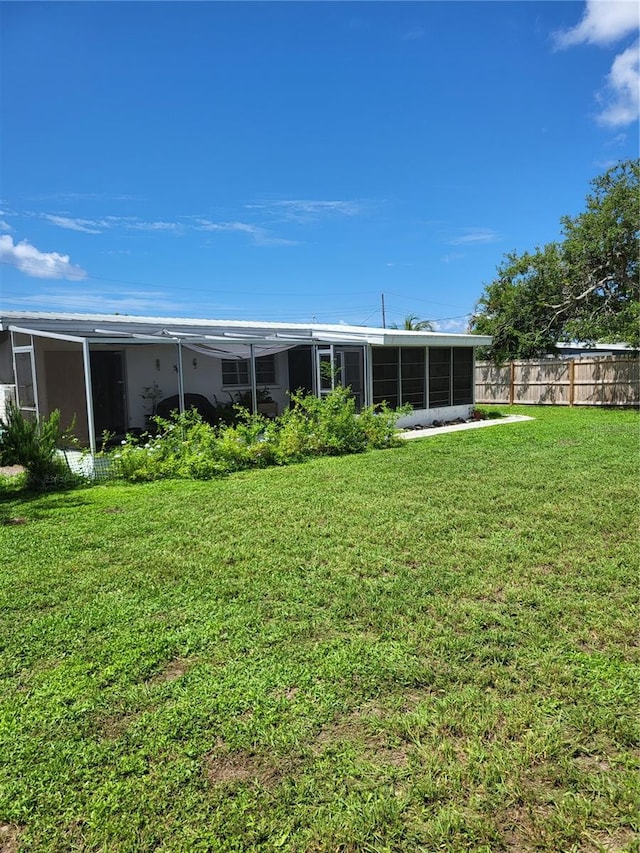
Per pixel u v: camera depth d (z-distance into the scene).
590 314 21.22
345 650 3.25
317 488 7.48
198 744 2.50
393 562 4.63
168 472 8.82
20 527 5.98
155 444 9.20
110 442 12.20
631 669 2.98
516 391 21.38
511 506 6.23
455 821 2.06
